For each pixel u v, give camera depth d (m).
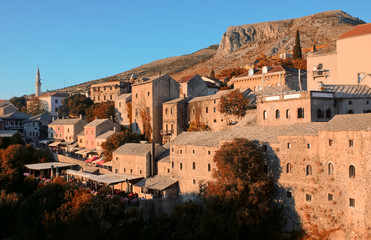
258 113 66.25
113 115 129.12
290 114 59.59
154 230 55.09
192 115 99.19
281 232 49.28
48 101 189.38
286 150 52.50
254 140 57.69
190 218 53.28
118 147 93.06
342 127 46.47
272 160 54.41
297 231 48.91
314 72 74.88
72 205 60.47
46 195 64.06
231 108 84.19
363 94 59.66
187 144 70.00
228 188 49.38
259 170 53.62
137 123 111.50
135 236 52.59
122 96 128.12
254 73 114.12
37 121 149.62
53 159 107.62
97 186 80.94
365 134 43.25
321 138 48.28
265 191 51.38
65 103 168.00
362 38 68.31
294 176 51.25
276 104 62.25
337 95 60.06
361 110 58.66
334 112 59.22
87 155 111.88
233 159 52.47
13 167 92.94
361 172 43.53
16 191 84.12
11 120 160.00
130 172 83.12
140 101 110.12
